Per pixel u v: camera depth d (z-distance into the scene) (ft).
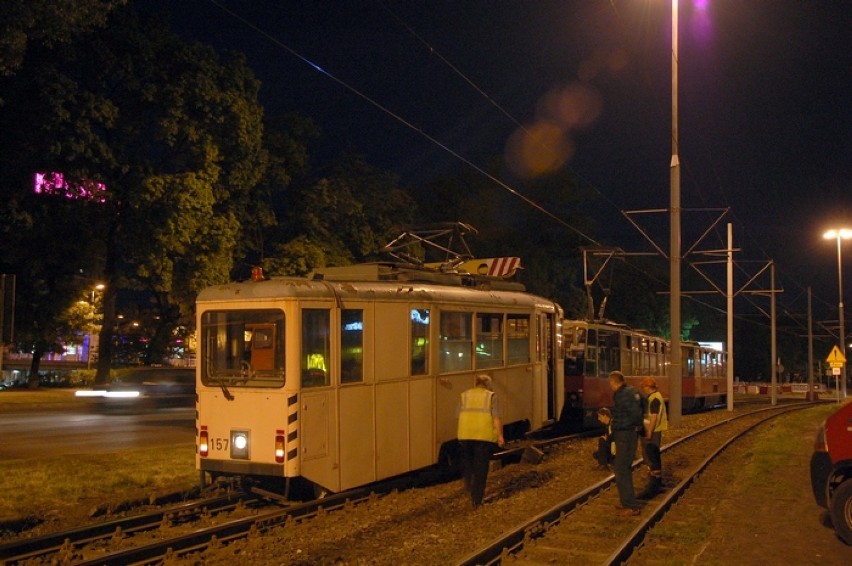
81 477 40.52
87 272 129.90
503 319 52.65
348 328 38.58
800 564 26.84
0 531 31.45
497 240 171.01
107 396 109.70
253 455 35.68
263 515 33.58
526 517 36.04
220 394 36.60
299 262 111.14
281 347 35.55
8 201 94.12
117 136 101.55
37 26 65.16
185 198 98.48
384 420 40.50
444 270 56.13
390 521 35.12
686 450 62.28
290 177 120.37
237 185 107.45
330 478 36.86
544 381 58.13
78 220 103.86
